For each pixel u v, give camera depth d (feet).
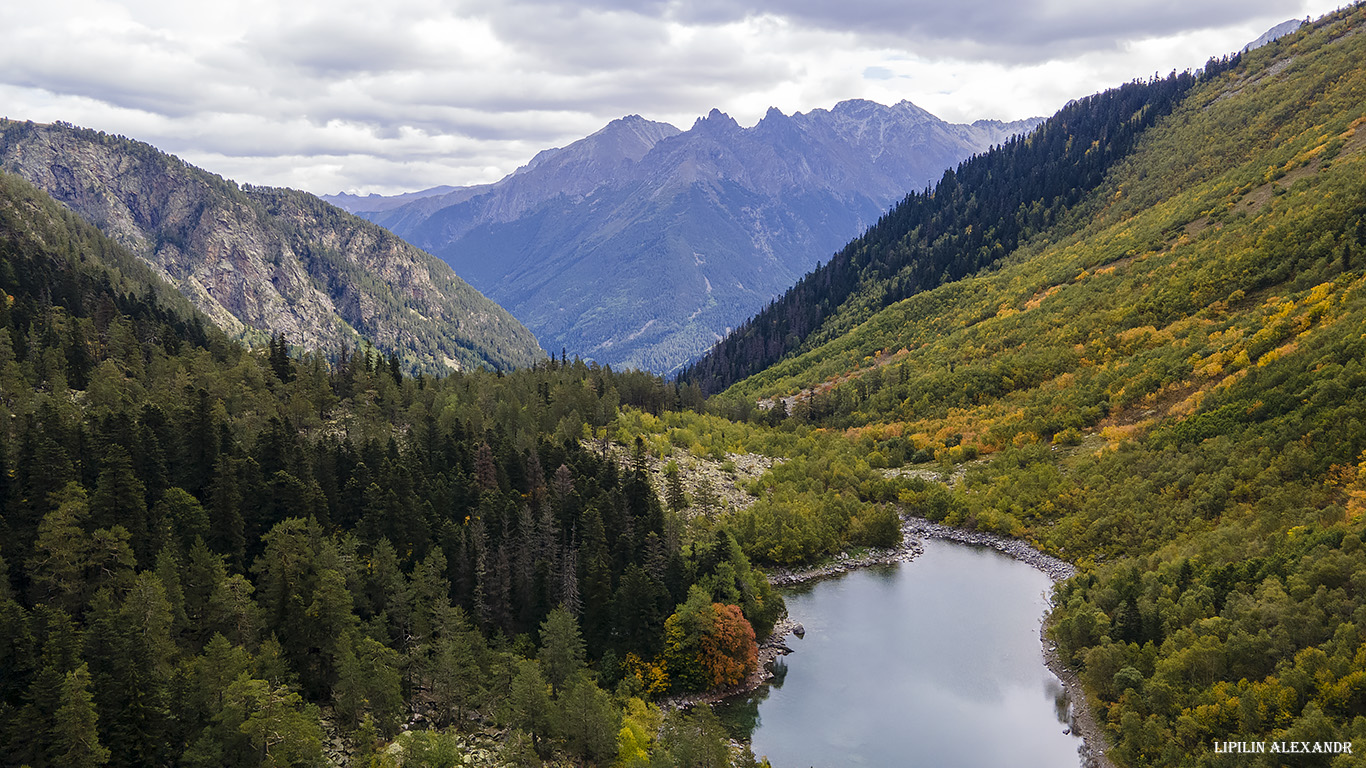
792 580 543.39
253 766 267.18
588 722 308.40
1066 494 585.63
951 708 384.06
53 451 364.17
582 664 369.30
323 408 652.89
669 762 295.07
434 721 327.67
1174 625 368.68
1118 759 327.88
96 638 284.61
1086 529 547.08
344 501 433.07
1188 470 513.86
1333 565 329.11
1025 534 588.50
